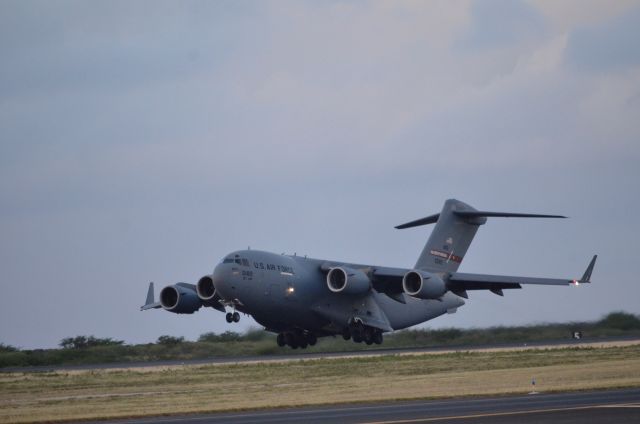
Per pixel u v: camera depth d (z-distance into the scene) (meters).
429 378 58.75
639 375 55.31
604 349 83.69
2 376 71.38
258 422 39.59
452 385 53.34
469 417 38.31
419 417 39.00
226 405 46.47
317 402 46.41
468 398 46.59
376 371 66.06
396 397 47.62
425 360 76.19
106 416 43.31
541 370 61.59
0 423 42.22
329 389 53.50
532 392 48.03
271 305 86.06
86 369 78.00
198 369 72.94
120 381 63.50
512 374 59.31
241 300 83.62
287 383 58.62
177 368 74.75
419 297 87.94
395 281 92.50
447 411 40.94
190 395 52.38
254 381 60.69
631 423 35.47
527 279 90.81
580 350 83.25
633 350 80.56
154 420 41.91
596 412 38.50
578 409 39.56
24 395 56.09
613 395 45.66
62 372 74.00
